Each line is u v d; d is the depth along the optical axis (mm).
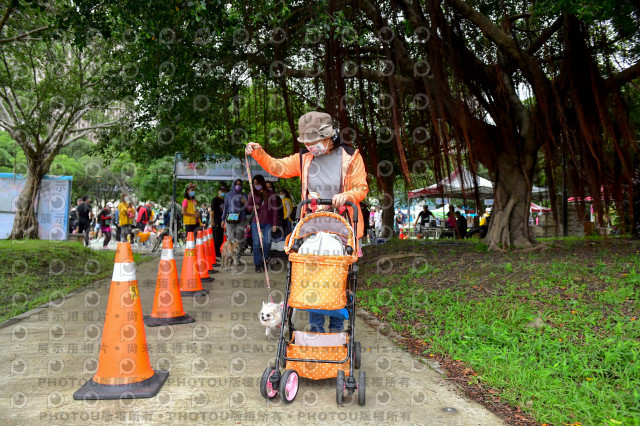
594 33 9055
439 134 8516
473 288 6059
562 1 6453
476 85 9219
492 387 3252
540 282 5672
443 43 8578
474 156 9469
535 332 4191
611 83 8648
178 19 7484
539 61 9453
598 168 8641
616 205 9828
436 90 8391
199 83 9758
